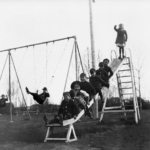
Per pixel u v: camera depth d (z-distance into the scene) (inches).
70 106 313.7
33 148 264.5
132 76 474.3
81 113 337.7
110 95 1027.9
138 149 249.8
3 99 843.4
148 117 502.0
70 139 304.8
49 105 894.4
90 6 581.9
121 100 513.3
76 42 538.9
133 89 463.8
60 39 542.9
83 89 378.6
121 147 260.4
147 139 294.7
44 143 292.2
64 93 315.3
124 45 510.9
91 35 576.4
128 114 583.5
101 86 424.5
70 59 512.1
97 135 333.1
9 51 617.0
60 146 270.8
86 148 259.0
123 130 362.6
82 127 405.1
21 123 520.7
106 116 563.5
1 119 634.8
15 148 267.1
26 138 326.6
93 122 467.2
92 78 419.5
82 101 344.8
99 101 778.8
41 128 421.4
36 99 395.5
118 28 529.0
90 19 578.2
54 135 329.4
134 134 327.3
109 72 467.2
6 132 380.2
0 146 278.5
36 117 675.4
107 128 381.7
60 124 293.7
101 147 262.4
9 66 618.2
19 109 1013.8
